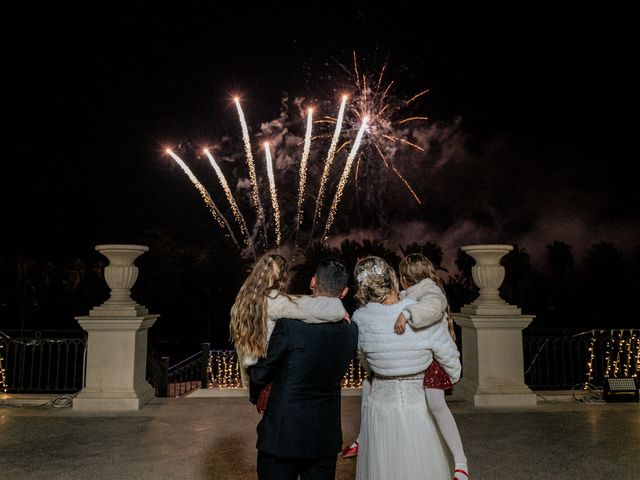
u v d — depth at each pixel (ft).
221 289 138.10
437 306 11.12
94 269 140.56
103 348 24.61
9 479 15.23
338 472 15.83
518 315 25.70
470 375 26.66
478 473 15.76
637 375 31.19
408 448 10.84
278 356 9.64
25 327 123.34
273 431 9.56
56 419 22.25
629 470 16.02
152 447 18.26
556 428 20.86
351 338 10.32
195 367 46.62
